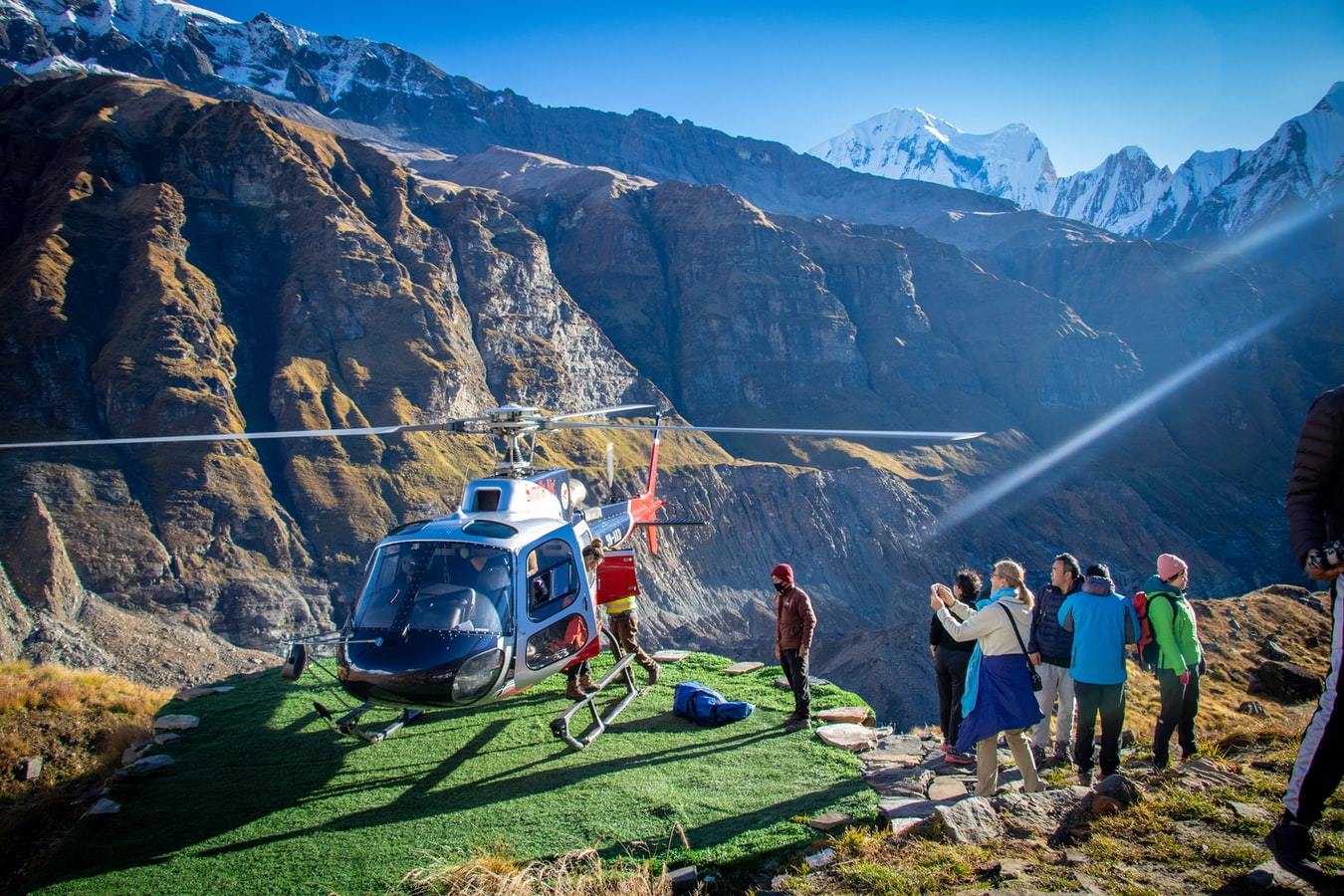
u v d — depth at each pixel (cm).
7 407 11969
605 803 839
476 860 695
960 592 951
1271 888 474
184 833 830
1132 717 1597
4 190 15562
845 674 10312
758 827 766
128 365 12900
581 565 1090
